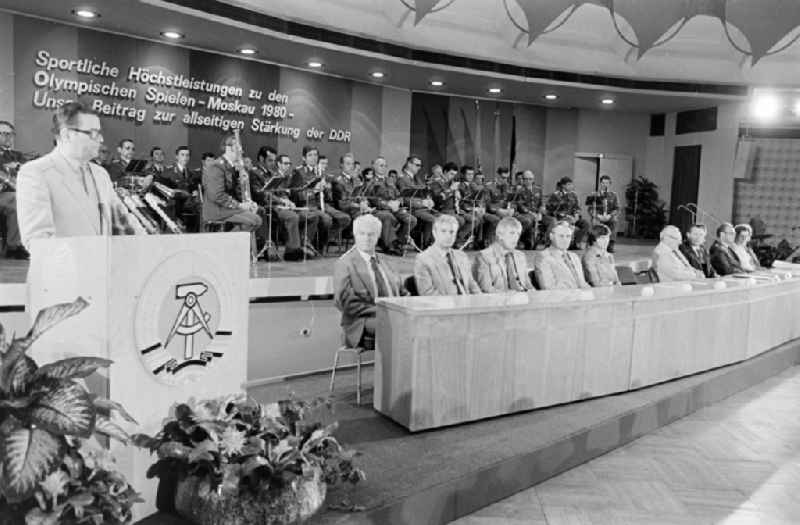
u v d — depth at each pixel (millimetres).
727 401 4941
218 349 2182
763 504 3186
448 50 9281
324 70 9836
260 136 9414
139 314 1923
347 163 8750
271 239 7539
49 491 1546
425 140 11688
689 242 6828
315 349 4773
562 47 10484
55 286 1979
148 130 8258
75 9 6887
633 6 9945
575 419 3639
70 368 1657
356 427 3309
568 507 3020
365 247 3910
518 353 3617
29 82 7246
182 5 6738
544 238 10352
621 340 4195
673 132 13648
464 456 2992
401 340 3279
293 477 2084
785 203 12258
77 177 2623
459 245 9156
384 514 2406
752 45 10484
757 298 5527
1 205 5836
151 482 2047
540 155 13109
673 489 3301
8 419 1544
